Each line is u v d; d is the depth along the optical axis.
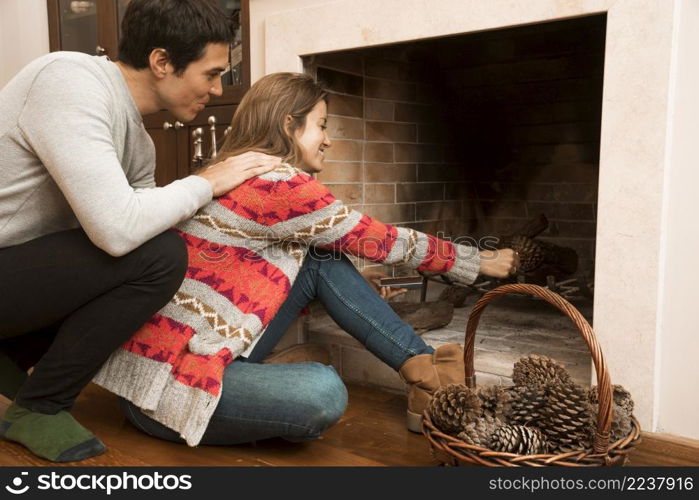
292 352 1.55
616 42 1.26
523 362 1.19
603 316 1.32
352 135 1.91
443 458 1.05
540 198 2.21
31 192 1.13
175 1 1.15
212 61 1.20
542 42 2.05
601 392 0.94
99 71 1.14
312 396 1.17
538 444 1.00
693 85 1.21
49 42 2.44
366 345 1.36
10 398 1.33
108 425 1.37
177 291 1.23
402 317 1.67
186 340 1.20
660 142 1.23
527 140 2.20
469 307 2.04
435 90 2.22
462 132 2.33
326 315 1.87
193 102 1.25
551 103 2.11
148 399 1.18
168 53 1.16
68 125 1.05
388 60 2.02
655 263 1.25
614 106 1.28
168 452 1.23
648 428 1.29
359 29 1.62
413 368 1.31
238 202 1.23
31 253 1.12
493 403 1.10
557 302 1.01
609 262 1.30
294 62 1.75
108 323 1.15
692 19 1.20
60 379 1.17
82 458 1.18
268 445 1.29
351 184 1.92
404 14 1.54
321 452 1.25
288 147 1.33
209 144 2.02
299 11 1.72
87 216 1.05
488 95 2.21
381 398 1.59
